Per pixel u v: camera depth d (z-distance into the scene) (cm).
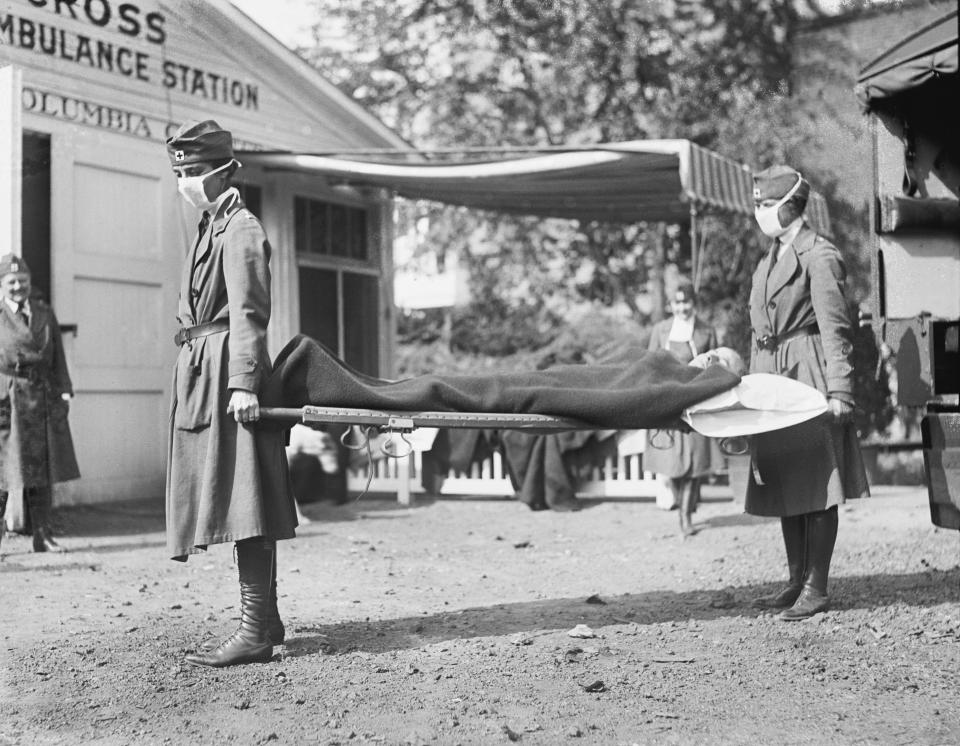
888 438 1209
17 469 725
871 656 446
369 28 1645
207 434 424
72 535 816
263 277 425
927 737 351
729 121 1522
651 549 762
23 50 852
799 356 521
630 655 451
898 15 1248
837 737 352
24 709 380
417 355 1772
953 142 650
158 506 955
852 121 1287
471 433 1070
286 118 1112
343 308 1252
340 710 378
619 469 1047
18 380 734
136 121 956
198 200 432
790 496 513
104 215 943
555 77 1605
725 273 1513
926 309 636
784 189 524
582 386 472
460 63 1645
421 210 1700
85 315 930
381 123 1240
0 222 762
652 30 1570
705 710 379
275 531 431
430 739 349
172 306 1005
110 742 348
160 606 557
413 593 598
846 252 1221
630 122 1594
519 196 1132
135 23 944
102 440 948
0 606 554
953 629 484
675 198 1130
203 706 383
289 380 432
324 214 1221
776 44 1479
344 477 1067
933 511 543
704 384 479
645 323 1706
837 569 638
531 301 1792
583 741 348
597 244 1716
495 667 432
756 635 482
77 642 474
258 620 438
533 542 812
